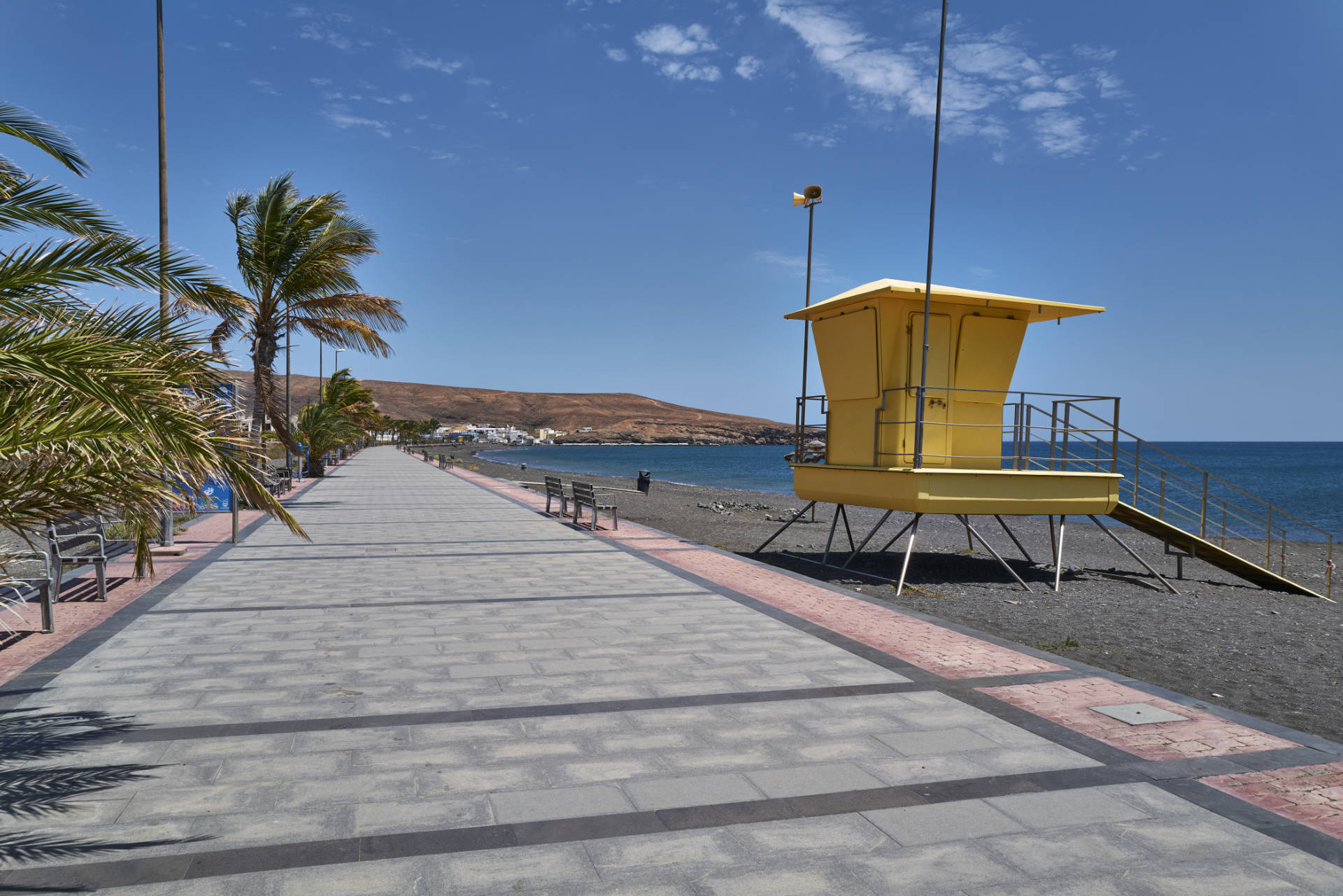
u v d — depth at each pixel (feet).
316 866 10.03
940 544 58.65
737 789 12.54
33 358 11.62
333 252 71.36
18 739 14.32
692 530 62.69
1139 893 9.65
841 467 38.73
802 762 13.67
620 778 12.94
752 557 46.32
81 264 14.15
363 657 20.21
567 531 50.19
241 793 12.16
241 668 19.06
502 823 11.28
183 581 31.07
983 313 37.99
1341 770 13.48
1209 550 40.96
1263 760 13.93
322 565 35.37
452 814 11.55
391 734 14.83
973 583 39.01
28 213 15.47
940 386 37.29
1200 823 11.50
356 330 74.95
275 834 10.86
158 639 21.84
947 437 37.65
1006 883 9.83
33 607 25.55
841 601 28.17
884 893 9.57
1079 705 16.80
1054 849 10.71
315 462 120.47
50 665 19.04
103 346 12.59
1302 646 27.25
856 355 38.86
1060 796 12.38
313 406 124.16
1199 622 31.01
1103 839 11.00
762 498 123.54
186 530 47.91
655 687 17.90
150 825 11.07
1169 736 15.01
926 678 18.67
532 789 12.46
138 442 12.96
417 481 111.34
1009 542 63.52
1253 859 10.48
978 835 11.09
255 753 13.79
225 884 9.55
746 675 18.89
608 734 14.96
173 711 15.89
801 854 10.51
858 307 38.37
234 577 32.04
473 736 14.76
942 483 34.71
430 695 17.17
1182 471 246.27
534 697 17.10
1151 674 23.15
